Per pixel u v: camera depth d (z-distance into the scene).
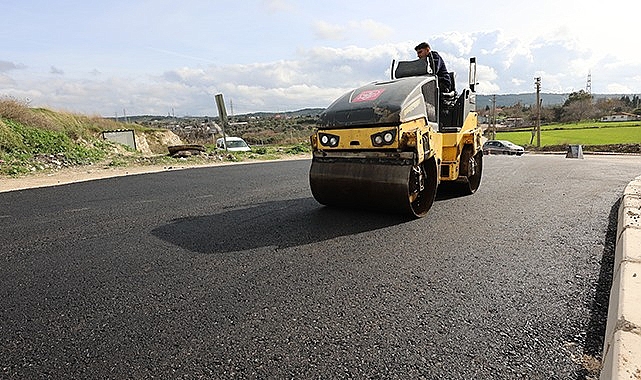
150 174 9.47
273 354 1.83
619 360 1.47
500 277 2.67
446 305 2.28
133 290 2.57
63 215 4.90
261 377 1.66
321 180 4.56
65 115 17.92
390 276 2.72
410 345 1.88
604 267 2.82
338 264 2.98
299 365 1.74
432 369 1.70
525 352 1.81
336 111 4.46
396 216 4.45
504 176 8.41
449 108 5.69
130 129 25.22
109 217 4.75
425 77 4.91
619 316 1.76
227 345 1.91
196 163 12.84
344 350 1.85
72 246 3.58
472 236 3.64
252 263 3.04
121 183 7.81
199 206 5.35
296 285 2.61
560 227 3.89
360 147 4.26
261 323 2.12
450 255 3.13
